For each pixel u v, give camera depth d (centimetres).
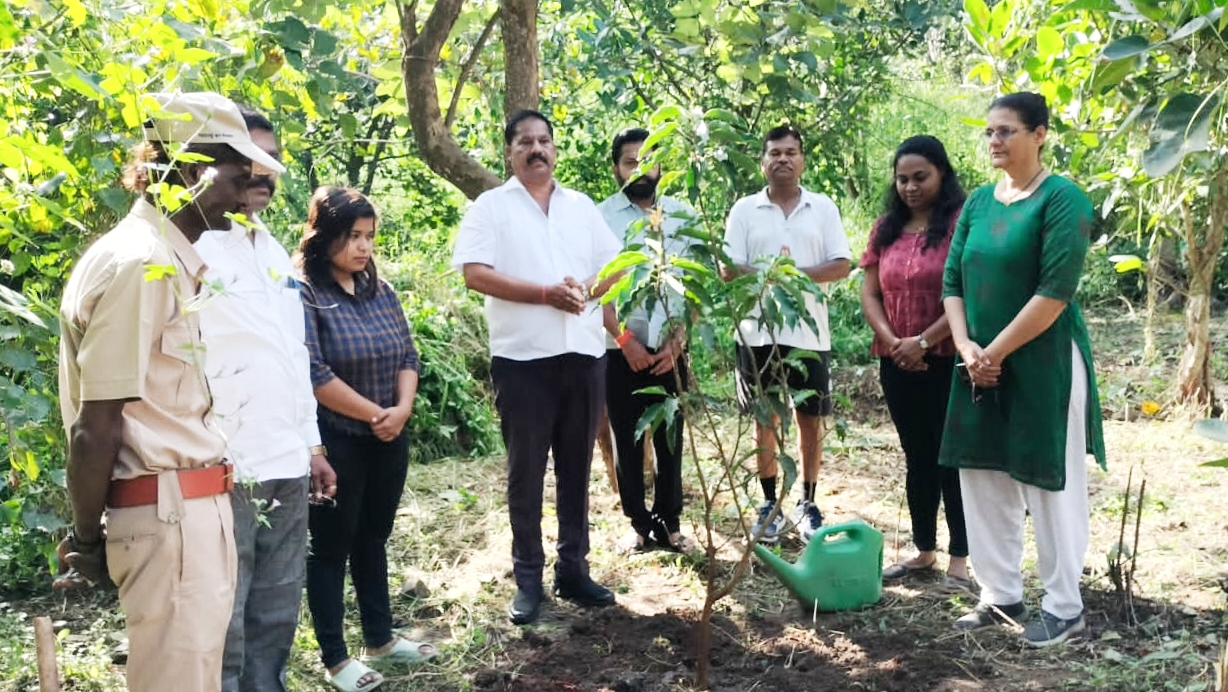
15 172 319
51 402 348
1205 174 542
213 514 278
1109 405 786
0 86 321
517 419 455
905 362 472
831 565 452
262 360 325
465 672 419
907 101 1140
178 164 275
